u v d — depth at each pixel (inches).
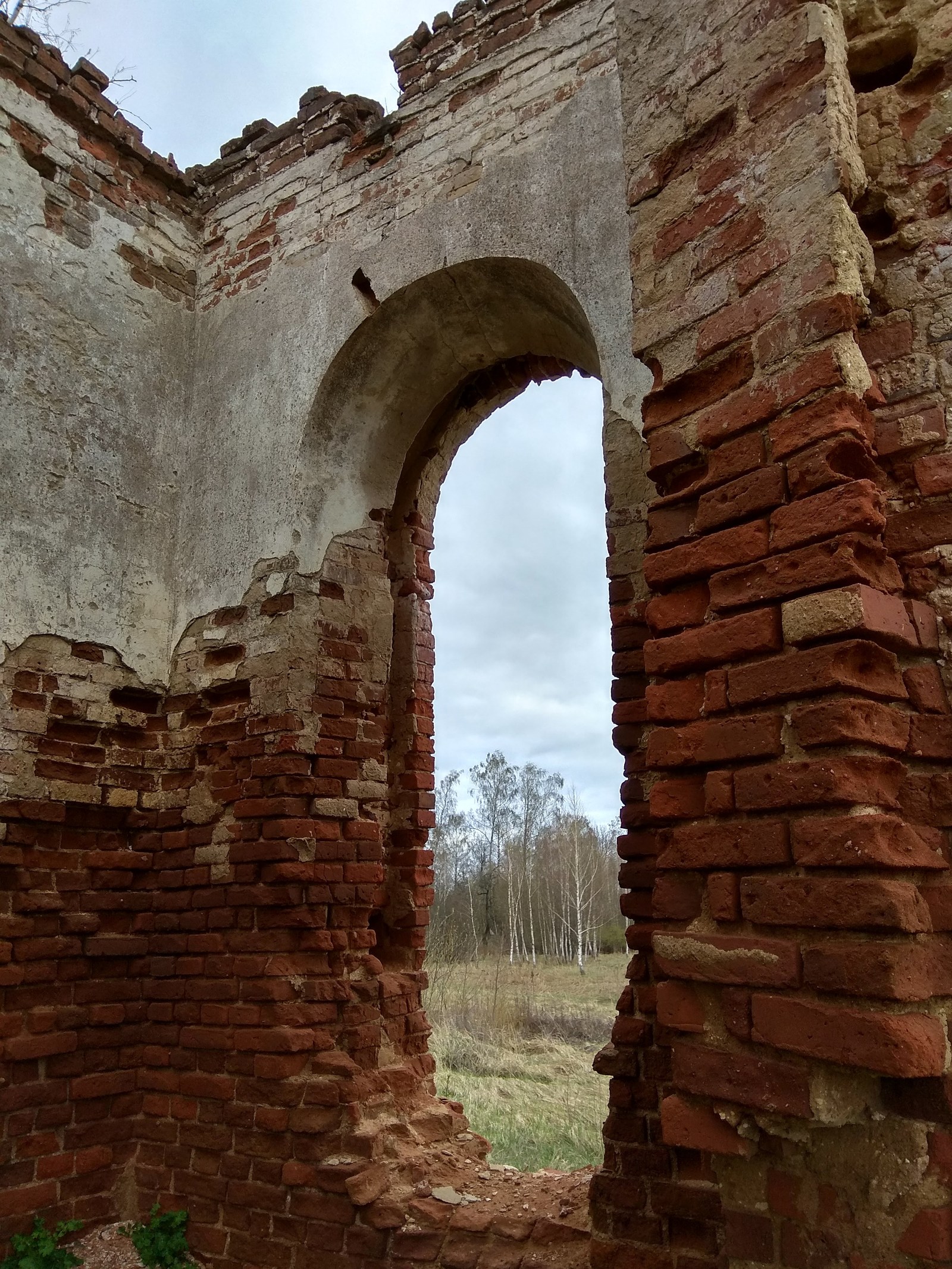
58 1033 160.2
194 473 197.5
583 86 156.2
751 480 81.1
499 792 1369.3
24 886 161.0
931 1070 63.4
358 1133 145.6
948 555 77.9
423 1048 173.6
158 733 185.6
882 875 67.2
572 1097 290.0
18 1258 145.9
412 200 175.3
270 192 201.6
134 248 199.0
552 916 1127.6
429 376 188.2
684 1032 77.1
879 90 89.9
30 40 184.5
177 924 171.6
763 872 73.9
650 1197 112.8
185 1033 164.2
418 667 193.0
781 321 81.4
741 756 76.6
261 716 169.5
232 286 203.0
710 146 92.7
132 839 179.5
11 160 178.4
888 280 85.9
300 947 158.1
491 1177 152.2
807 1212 70.1
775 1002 69.9
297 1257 141.9
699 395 89.1
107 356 189.3
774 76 86.6
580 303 146.5
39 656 168.4
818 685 71.9
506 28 170.4
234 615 181.3
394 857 185.0
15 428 170.6
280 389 186.4
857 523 72.7
